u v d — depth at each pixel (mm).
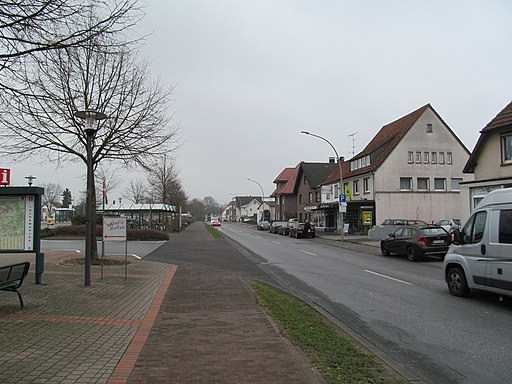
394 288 11617
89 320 7098
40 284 10750
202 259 19000
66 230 34344
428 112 39875
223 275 13266
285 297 9578
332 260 19250
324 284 12352
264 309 8148
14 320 7027
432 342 6531
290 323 7039
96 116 11180
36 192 10859
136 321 7086
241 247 26750
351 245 28656
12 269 7727
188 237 37906
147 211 44188
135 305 8422
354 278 13562
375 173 38625
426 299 10016
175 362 5027
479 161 22375
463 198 22500
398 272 15031
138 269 14500
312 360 5195
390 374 4855
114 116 15086
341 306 9242
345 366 5051
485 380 4984
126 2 7445
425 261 18719
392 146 39062
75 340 5906
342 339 6246
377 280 13117
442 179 39750
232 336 6195
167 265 16031
